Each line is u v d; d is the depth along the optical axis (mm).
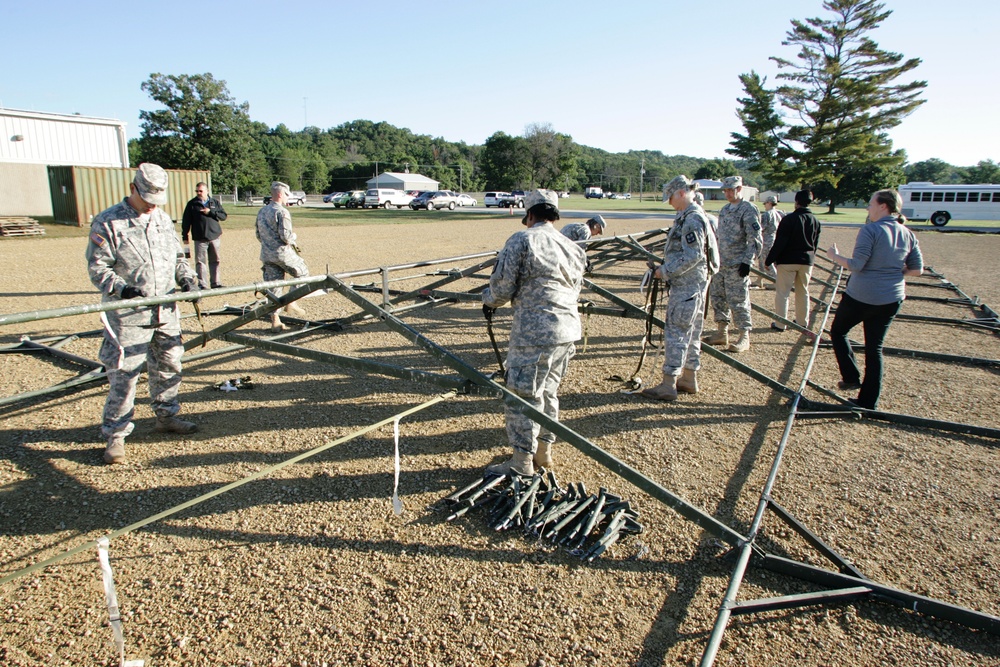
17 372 6066
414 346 7359
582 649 2662
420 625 2779
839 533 3580
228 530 3473
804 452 4629
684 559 3328
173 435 4664
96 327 7945
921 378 6520
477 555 3305
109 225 3930
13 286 10617
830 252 5438
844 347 5586
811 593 2926
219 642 2656
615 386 6031
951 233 30125
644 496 3967
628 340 7887
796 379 6445
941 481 4207
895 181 67812
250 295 10336
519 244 3686
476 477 4133
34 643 2631
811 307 10602
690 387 5793
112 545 3318
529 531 3498
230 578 3074
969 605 2975
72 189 22734
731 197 7254
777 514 3646
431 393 5719
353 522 3574
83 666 2516
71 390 5566
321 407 5312
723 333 7645
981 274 15070
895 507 3863
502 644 2678
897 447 4746
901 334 8633
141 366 4188
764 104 50969
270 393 5633
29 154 27969
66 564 3154
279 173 85562
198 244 9969
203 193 9953
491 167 98188
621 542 3463
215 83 56750
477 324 8617
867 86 47656
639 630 2789
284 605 2891
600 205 62125
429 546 3369
